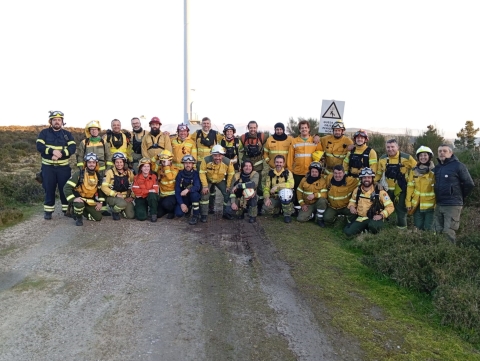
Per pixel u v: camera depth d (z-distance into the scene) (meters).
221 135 8.92
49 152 7.25
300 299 4.36
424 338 3.69
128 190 7.45
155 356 3.22
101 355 3.22
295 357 3.29
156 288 4.52
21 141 25.66
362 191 6.79
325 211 7.42
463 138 14.70
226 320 3.84
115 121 8.61
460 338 3.74
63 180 7.54
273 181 7.81
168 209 7.75
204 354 3.27
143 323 3.74
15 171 14.61
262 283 4.74
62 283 4.61
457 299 4.07
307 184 7.61
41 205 8.81
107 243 6.10
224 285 4.64
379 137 12.76
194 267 5.18
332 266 5.38
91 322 3.74
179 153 8.20
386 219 7.69
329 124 9.18
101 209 7.53
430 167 6.38
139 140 9.20
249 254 5.75
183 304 4.14
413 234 5.82
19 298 4.21
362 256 5.79
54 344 3.36
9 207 8.27
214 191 8.30
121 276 4.84
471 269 4.82
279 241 6.43
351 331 3.75
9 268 5.03
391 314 4.12
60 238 6.29
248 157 8.41
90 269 5.05
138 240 6.29
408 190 6.52
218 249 5.94
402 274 4.81
